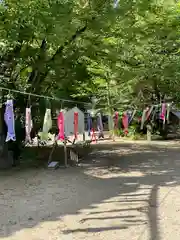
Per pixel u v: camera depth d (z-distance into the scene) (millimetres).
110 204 7406
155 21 12062
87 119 15891
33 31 10594
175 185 9188
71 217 6562
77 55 11961
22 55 11578
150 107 18734
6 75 12195
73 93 14742
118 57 12609
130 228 5934
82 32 11359
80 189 8820
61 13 10117
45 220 6410
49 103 11016
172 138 23281
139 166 12320
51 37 10484
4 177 10469
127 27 11531
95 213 6785
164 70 16094
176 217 6496
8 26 10422
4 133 12219
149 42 14188
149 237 5512
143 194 8234
